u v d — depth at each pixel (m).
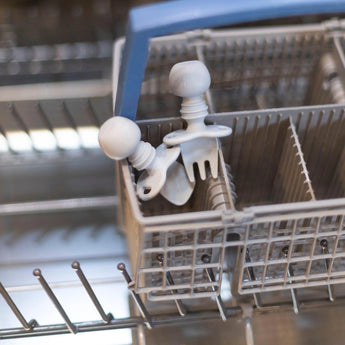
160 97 0.81
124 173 0.51
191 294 0.55
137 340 0.69
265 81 0.83
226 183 0.55
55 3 1.21
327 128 0.63
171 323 0.63
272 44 0.78
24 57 1.12
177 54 0.76
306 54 0.80
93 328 0.63
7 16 1.19
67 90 0.80
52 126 0.83
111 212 0.87
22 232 0.85
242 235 0.53
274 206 0.47
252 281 0.55
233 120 0.60
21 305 0.74
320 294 0.66
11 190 0.90
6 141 0.81
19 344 0.69
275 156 0.66
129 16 0.43
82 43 1.17
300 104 0.87
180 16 0.42
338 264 0.61
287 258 0.53
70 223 0.86
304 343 0.69
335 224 0.53
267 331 0.70
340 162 0.67
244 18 0.42
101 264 0.80
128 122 0.50
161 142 0.60
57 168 0.92
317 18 1.16
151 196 0.52
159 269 0.51
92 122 0.84
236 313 0.64
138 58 0.45
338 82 0.74
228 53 0.78
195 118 0.53
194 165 0.60
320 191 0.73
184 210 0.68
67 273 0.79
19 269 0.80
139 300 0.58
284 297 0.66
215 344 0.68
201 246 0.49
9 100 0.77
